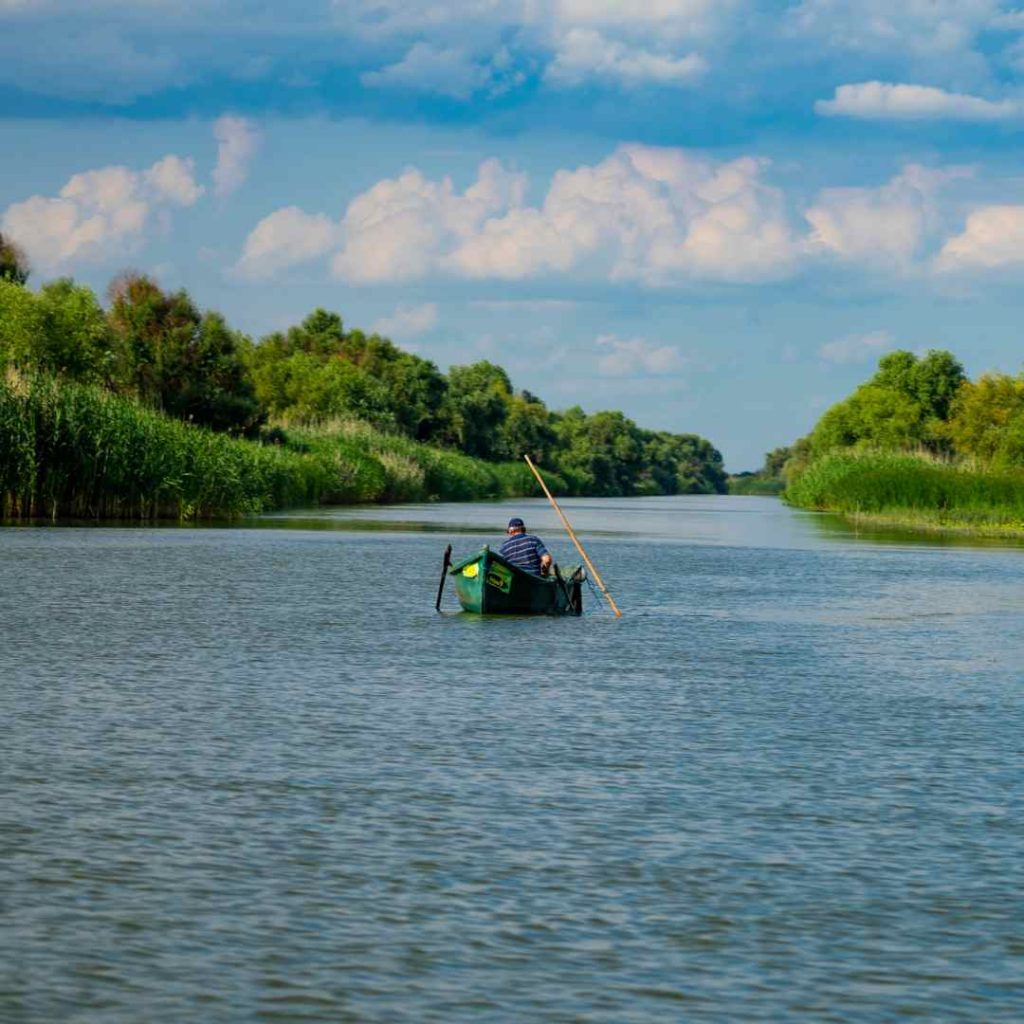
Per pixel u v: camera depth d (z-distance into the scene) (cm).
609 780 1877
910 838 1619
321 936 1276
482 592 3816
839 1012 1138
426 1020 1105
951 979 1208
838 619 3928
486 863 1497
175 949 1238
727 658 3098
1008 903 1398
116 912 1323
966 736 2217
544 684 2678
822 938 1298
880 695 2614
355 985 1169
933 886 1448
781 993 1173
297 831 1600
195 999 1134
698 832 1631
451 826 1633
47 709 2288
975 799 1803
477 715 2325
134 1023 1088
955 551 7138
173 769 1881
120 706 2330
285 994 1148
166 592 4253
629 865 1502
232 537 6906
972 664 3045
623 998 1155
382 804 1725
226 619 3606
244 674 2711
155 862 1475
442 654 3073
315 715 2292
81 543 6116
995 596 4650
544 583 3884
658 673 2855
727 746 2116
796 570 5772
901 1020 1125
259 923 1305
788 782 1884
